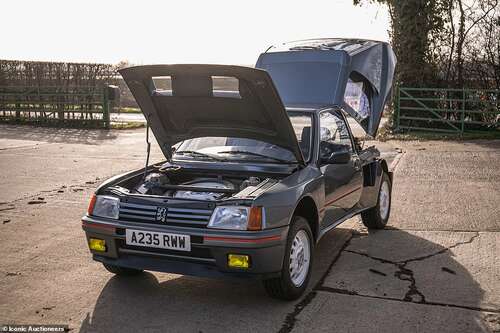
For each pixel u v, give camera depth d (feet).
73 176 33.50
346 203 19.02
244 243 13.39
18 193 28.66
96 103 62.44
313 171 16.56
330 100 22.49
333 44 24.41
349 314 13.99
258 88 14.78
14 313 14.24
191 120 17.54
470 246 19.44
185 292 15.69
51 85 64.59
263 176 16.66
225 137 17.95
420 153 40.88
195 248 13.93
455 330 13.01
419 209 24.88
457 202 25.84
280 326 13.38
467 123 53.57
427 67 54.60
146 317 13.99
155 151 44.21
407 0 53.67
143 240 14.30
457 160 37.27
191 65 15.03
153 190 16.20
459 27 53.42
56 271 17.37
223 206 13.88
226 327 13.38
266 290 14.82
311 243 15.79
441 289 15.56
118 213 14.87
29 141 50.52
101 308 14.57
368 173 20.92
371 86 24.71
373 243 20.22
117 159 40.06
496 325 13.26
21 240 20.61
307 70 23.32
